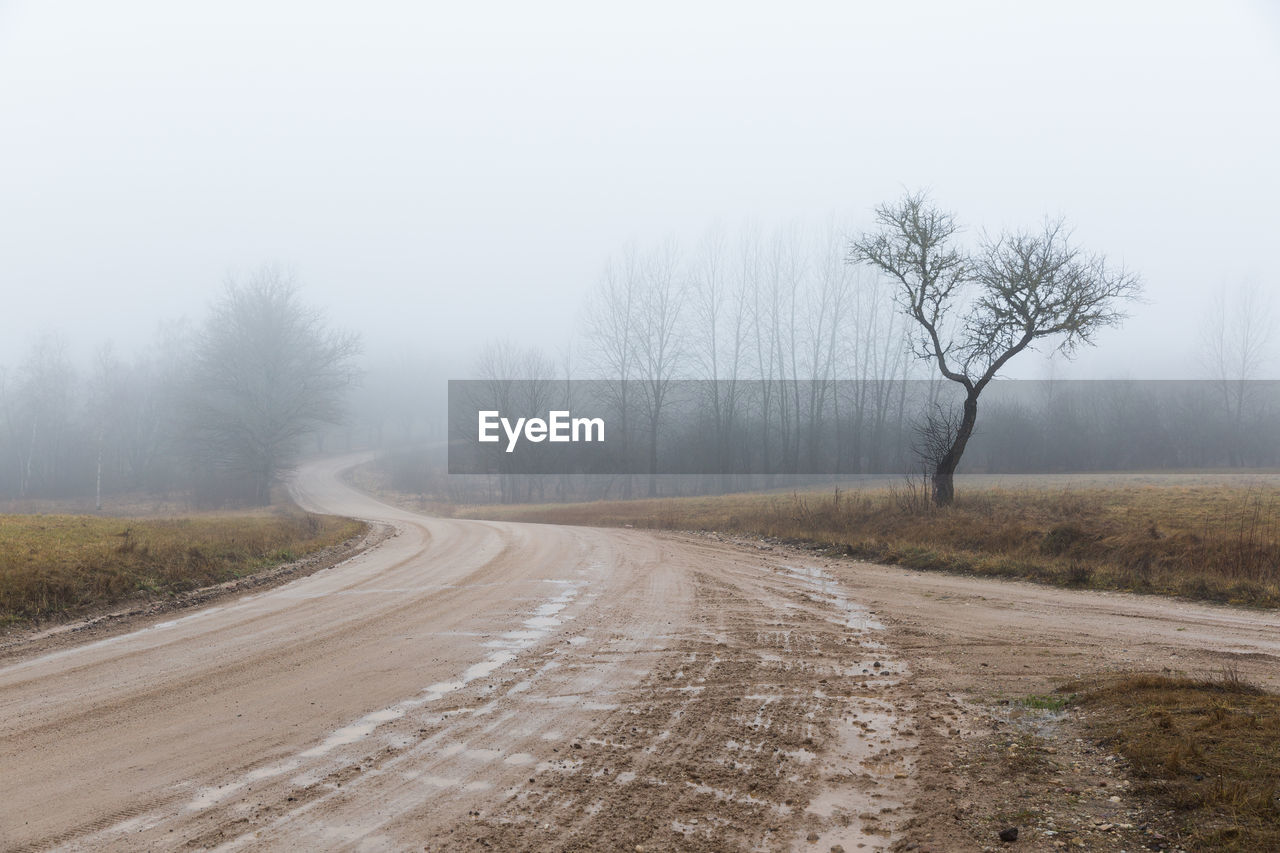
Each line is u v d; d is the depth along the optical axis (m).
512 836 4.88
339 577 17.22
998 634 10.82
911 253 28.02
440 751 6.44
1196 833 4.42
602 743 6.62
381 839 4.84
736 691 8.20
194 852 4.68
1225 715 6.11
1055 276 26.02
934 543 20.23
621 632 11.17
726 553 21.28
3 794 5.59
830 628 11.38
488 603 13.65
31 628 11.48
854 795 5.49
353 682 8.59
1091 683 8.00
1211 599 13.22
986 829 4.83
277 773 5.96
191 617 12.48
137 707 7.70
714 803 5.38
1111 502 26.28
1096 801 5.08
